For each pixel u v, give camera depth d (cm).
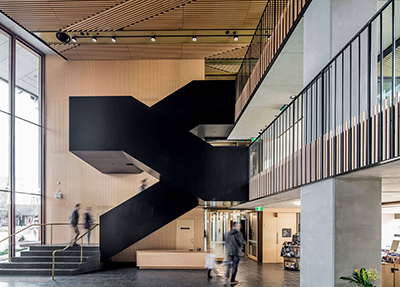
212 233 1994
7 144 1154
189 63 1398
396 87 762
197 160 959
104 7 973
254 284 923
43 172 1349
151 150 959
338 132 393
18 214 1191
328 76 425
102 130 965
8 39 1177
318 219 442
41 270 1038
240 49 1280
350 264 389
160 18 1038
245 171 957
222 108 1049
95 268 1138
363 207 396
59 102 1377
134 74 1395
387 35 727
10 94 1176
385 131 297
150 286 885
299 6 546
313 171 467
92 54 1330
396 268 744
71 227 1338
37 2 948
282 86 782
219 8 975
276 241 1395
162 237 1409
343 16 436
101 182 1375
